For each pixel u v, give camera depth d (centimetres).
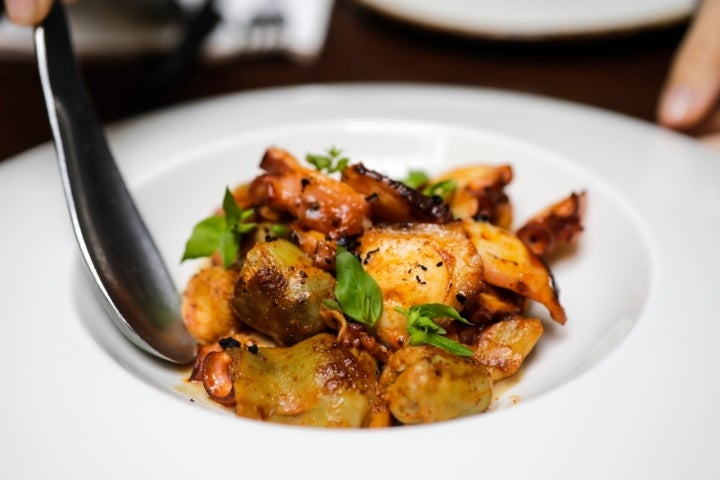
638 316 29
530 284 29
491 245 29
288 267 28
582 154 38
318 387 26
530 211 37
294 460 24
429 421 25
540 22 54
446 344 26
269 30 54
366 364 27
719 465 24
